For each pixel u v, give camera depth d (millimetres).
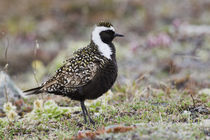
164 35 22500
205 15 29531
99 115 10820
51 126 10375
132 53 21750
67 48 23969
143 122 9656
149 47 22125
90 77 10078
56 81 10195
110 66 10250
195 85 15672
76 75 10109
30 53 24656
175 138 7625
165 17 30375
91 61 10172
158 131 7984
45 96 13469
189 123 9133
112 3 33562
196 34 24016
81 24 31141
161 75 17812
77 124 10398
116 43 23375
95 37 10555
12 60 23469
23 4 35406
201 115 10273
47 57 24219
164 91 13586
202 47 21562
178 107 11062
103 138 7844
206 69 18266
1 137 9812
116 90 14211
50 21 32031
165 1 34312
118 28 28984
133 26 29125
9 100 13672
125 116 10484
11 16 33125
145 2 34219
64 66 10375
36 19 32969
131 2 33844
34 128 10312
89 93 10250
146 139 7570
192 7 31938
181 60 19797
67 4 34438
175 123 9258
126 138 7695
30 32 29938
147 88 13461
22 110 12914
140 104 11406
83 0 34781
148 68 18766
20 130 10211
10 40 27828
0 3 36000
